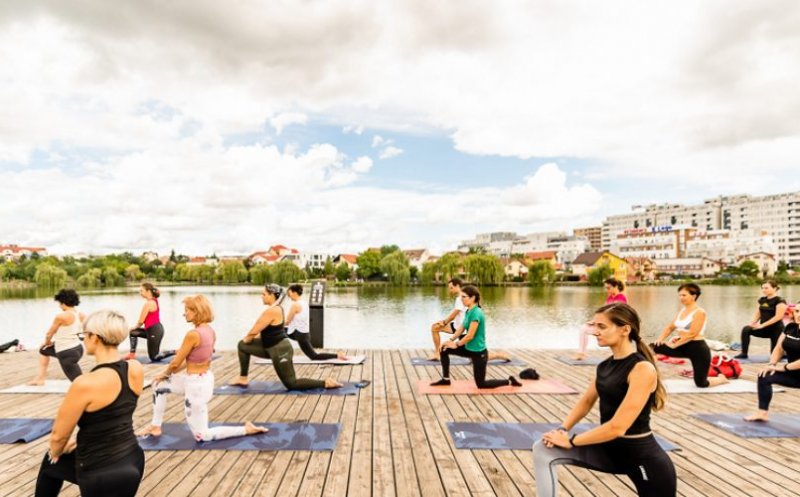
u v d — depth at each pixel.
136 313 28.69
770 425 4.82
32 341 17.80
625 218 166.12
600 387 2.59
